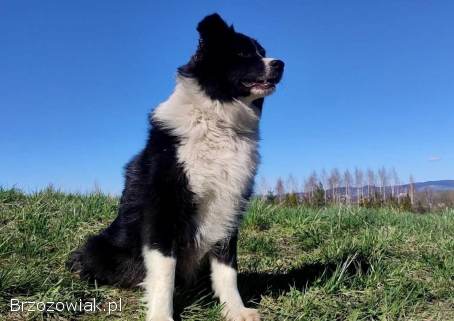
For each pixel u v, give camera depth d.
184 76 1.08
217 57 1.06
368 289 1.19
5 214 1.71
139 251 1.09
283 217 2.03
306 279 1.28
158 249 0.99
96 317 1.01
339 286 1.18
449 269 1.37
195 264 1.10
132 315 1.02
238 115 1.06
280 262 1.52
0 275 1.07
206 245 1.06
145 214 1.01
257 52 1.12
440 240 1.76
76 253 1.24
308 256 1.55
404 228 2.00
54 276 1.19
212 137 1.02
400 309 1.08
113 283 1.17
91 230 1.67
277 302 1.11
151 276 0.99
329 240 1.77
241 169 1.04
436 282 1.29
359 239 1.74
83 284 1.16
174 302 1.06
